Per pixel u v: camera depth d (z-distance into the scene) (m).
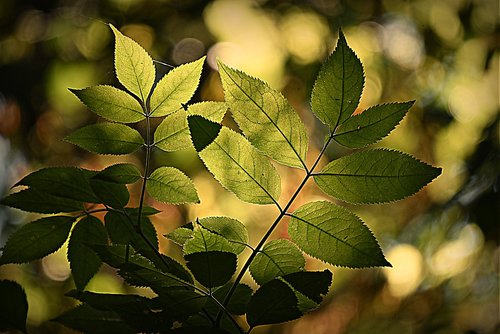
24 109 2.79
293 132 0.84
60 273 2.45
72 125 2.80
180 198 0.88
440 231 2.45
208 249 0.83
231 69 0.83
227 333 0.80
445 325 2.36
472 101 2.84
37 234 0.88
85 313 0.82
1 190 2.69
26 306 0.81
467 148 2.71
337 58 0.84
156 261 0.83
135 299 0.82
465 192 2.42
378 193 0.83
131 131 0.88
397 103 0.83
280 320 0.81
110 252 0.83
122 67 0.87
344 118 0.84
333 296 2.42
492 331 2.34
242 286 0.86
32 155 2.76
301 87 2.77
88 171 0.87
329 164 0.84
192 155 2.41
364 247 0.83
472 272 2.41
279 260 0.85
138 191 2.31
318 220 0.84
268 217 2.33
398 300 2.43
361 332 2.40
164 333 0.80
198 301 0.82
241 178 0.84
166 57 2.84
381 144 2.72
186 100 0.88
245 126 0.84
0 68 2.80
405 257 2.46
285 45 2.82
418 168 0.83
